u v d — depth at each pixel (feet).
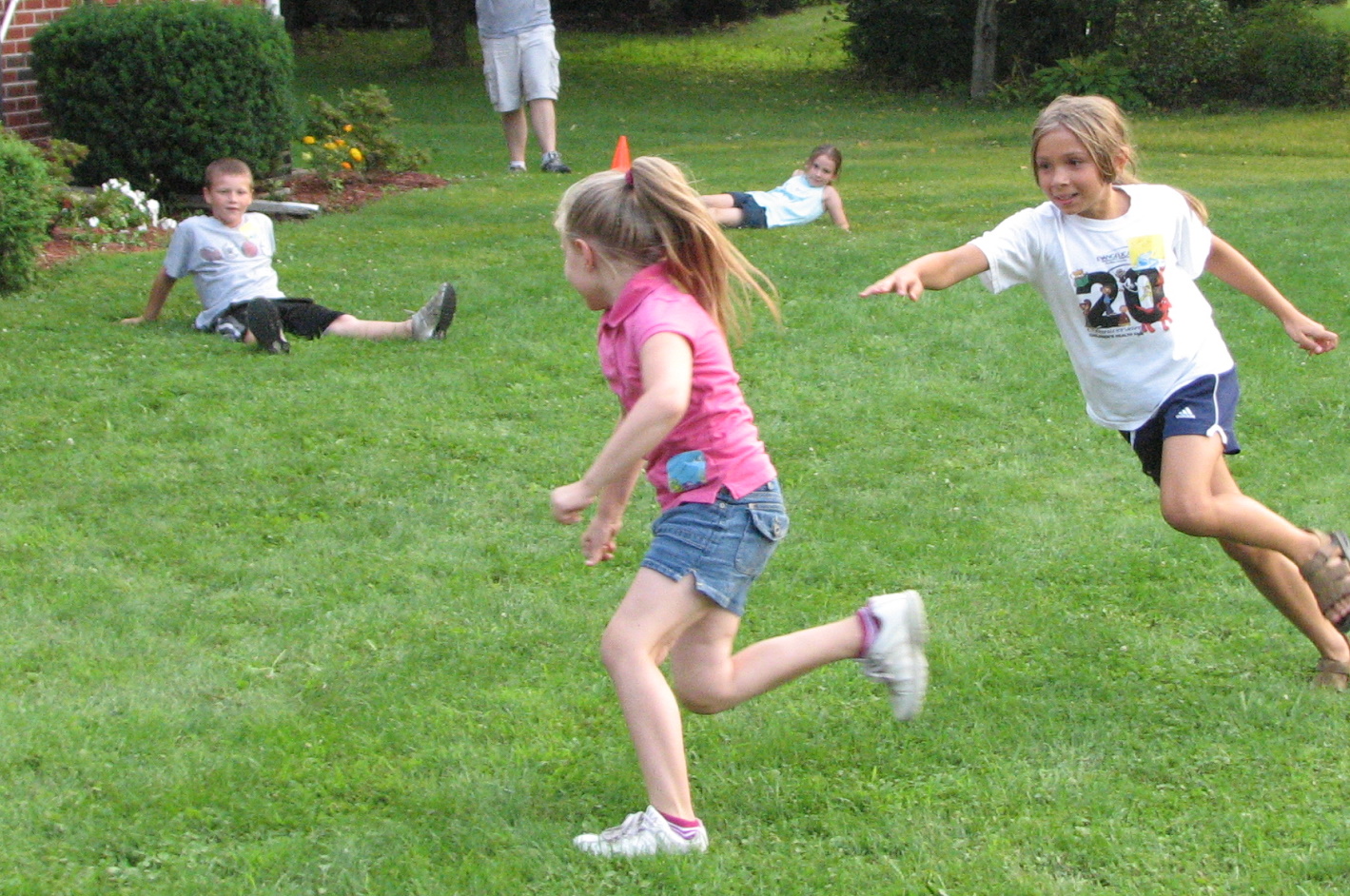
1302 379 21.79
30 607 14.21
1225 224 32.76
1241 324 24.63
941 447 19.56
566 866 9.97
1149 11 70.44
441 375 22.00
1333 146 53.21
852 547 16.12
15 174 26.22
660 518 10.24
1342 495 17.54
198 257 24.13
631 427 9.28
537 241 32.14
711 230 10.16
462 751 11.60
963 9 78.13
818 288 27.02
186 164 36.01
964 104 73.46
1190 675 12.94
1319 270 27.84
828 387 21.91
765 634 14.05
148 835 10.37
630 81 82.94
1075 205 11.97
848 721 12.13
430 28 84.64
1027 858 10.05
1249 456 18.94
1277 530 12.00
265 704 12.44
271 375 21.89
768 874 9.86
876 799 10.89
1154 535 16.29
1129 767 11.33
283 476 18.10
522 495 17.70
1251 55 70.03
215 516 16.84
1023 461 18.94
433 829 10.50
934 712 12.27
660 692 9.91
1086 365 12.51
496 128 59.21
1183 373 12.12
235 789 11.00
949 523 16.89
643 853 9.95
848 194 39.50
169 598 14.62
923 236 32.01
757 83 83.25
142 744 11.64
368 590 14.94
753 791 11.00
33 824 10.44
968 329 24.45
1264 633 13.80
